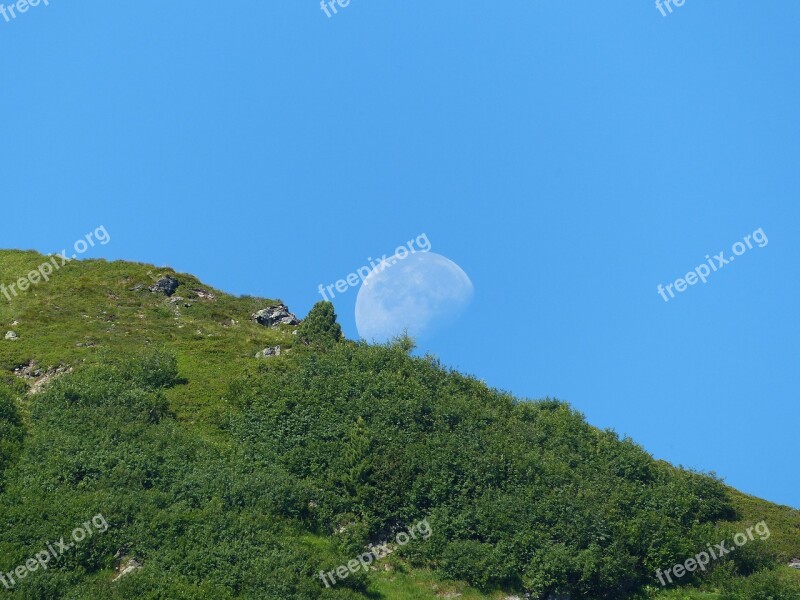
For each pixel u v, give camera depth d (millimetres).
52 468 53344
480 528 55500
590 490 59875
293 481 56781
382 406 64750
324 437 62031
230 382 67750
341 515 55594
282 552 50312
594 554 54344
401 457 59656
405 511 56500
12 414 58406
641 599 54062
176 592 46000
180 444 58750
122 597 45031
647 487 63156
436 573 53094
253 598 46500
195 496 53750
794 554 60094
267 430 62312
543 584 52250
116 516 50250
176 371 69000
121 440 57625
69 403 60844
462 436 63125
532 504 57406
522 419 69188
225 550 49406
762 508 66750
